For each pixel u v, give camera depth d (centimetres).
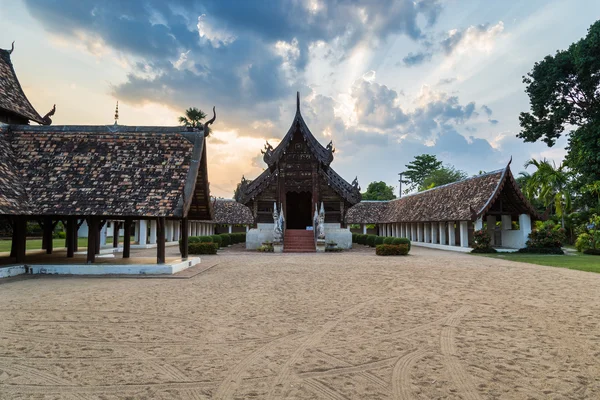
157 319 661
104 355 486
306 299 836
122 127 1465
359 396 374
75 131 1449
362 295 884
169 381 408
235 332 586
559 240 2183
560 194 3119
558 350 506
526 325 628
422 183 6619
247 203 2692
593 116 2498
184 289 959
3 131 1417
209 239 2314
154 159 1361
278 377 419
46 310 723
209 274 1259
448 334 578
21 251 1313
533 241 2214
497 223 2938
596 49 2191
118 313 702
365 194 6212
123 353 493
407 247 2078
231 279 1139
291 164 2666
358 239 3381
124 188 1277
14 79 1617
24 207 1187
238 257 1950
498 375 425
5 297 848
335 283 1060
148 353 493
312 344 530
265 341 543
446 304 786
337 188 2591
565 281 1094
